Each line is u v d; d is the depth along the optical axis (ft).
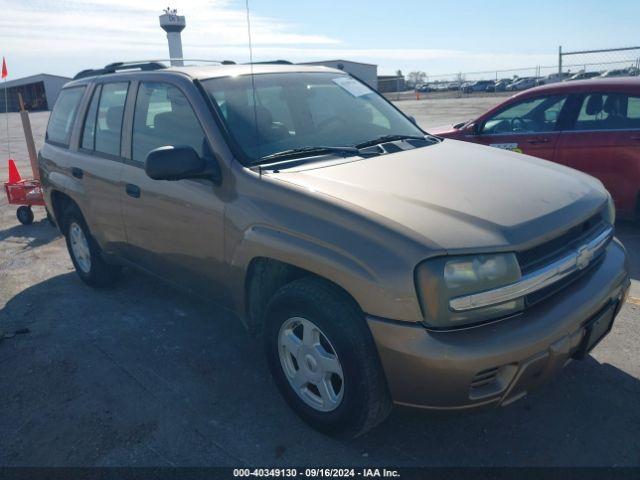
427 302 7.38
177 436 9.46
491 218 8.00
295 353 9.27
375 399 8.15
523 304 7.83
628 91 18.63
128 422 9.89
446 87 147.43
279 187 9.12
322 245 8.29
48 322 14.06
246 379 11.13
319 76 13.15
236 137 10.32
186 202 10.74
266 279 10.13
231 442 9.27
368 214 8.05
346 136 11.68
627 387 10.32
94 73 15.31
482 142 21.80
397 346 7.52
